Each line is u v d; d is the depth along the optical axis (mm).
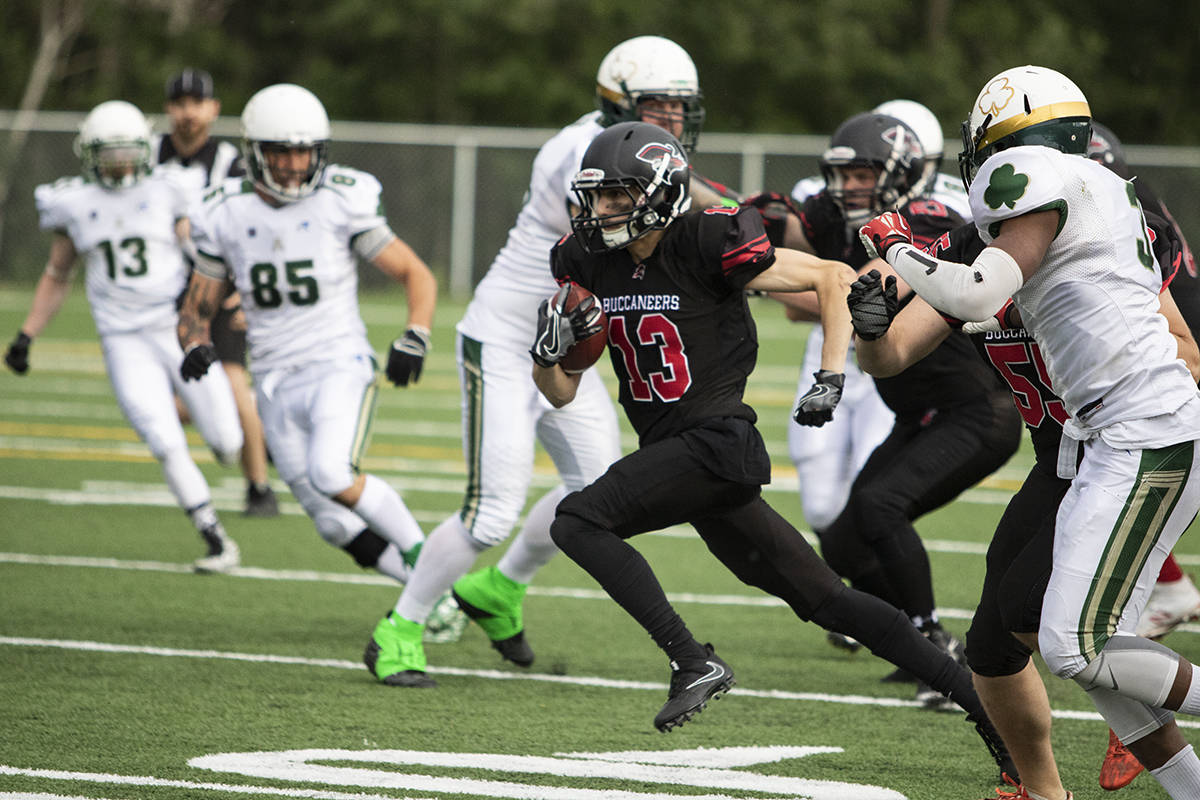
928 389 17297
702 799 13211
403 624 17656
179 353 25281
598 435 17953
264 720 15633
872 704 17141
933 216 17984
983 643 12266
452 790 13273
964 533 29141
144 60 99625
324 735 15102
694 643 13258
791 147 76062
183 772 13594
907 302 12727
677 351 13516
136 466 35625
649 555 27047
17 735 14734
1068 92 11742
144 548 26250
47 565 24438
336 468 19125
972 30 103312
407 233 78188
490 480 17406
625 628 21141
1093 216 11164
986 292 10953
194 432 42094
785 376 54844
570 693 17391
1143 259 11398
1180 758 11703
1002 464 17609
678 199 13289
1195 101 105000
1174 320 12539
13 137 77750
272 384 20000
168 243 25328
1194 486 11375
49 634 19531
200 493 24484
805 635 20969
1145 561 11406
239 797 12867
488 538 17375
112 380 24969
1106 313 11195
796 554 13656
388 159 77875
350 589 23469
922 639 13562
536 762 14312
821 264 13516
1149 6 105500
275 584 23672
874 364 12680
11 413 43688
